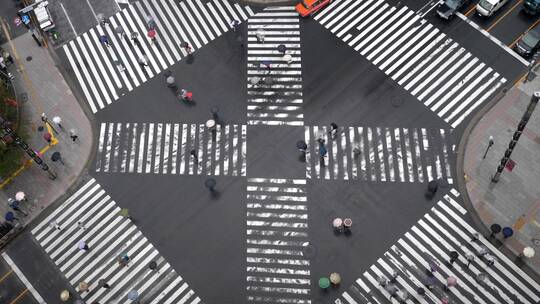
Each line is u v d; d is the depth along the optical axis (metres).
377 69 58.31
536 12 58.69
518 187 50.84
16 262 51.44
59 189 54.50
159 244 51.22
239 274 49.41
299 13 62.09
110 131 57.09
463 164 52.50
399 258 49.12
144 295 49.06
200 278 49.50
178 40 61.88
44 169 54.12
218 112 57.16
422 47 59.06
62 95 59.59
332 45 60.22
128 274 50.06
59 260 51.22
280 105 57.09
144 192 53.78
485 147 53.00
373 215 51.12
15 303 49.69
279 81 58.47
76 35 63.34
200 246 50.84
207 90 58.53
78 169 55.38
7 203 54.16
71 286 50.00
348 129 55.31
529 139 52.91
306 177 53.31
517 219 49.50
